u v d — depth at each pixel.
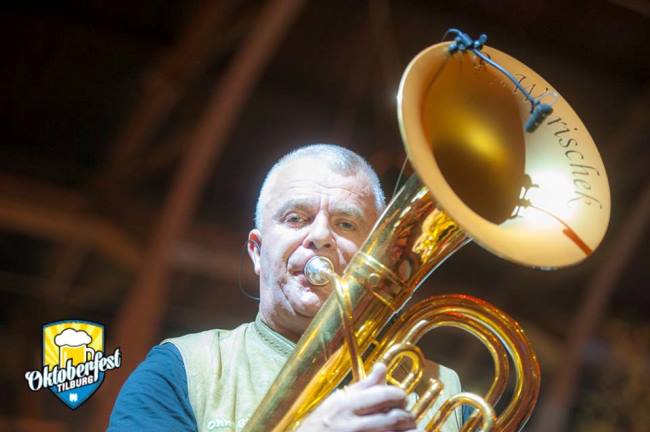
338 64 7.96
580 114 8.76
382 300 1.58
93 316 8.59
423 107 1.56
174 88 7.61
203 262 8.30
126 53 7.36
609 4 7.55
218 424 1.74
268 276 1.91
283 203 1.90
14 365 8.23
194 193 7.43
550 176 1.62
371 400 1.35
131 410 1.72
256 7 7.20
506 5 7.59
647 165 9.21
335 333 1.58
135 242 8.12
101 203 8.12
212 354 1.86
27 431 7.65
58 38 7.13
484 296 10.12
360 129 8.50
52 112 7.72
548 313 10.23
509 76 1.61
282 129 8.38
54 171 8.02
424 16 7.59
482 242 1.40
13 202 7.71
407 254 1.59
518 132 1.66
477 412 1.62
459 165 1.60
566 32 7.90
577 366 9.55
